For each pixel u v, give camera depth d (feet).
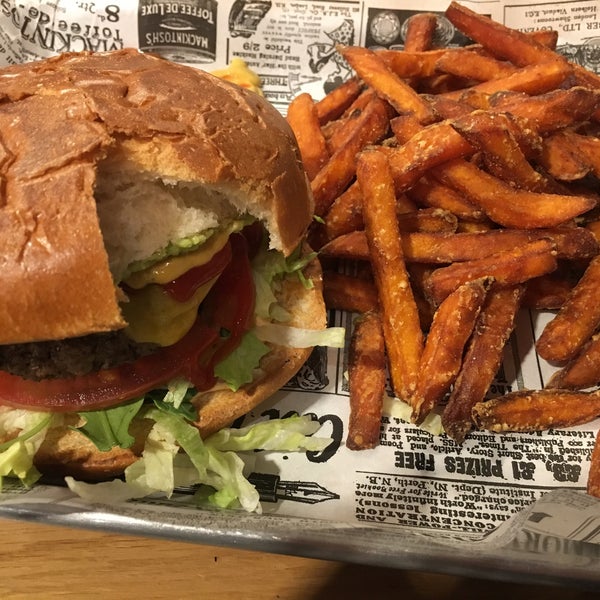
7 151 0.61
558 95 0.82
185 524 0.61
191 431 0.70
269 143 0.71
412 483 0.74
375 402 0.75
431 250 0.82
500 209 0.81
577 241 0.81
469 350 0.77
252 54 1.09
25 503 0.62
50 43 1.05
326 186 0.87
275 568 0.70
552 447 0.77
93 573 0.70
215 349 0.74
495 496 0.74
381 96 0.91
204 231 0.68
